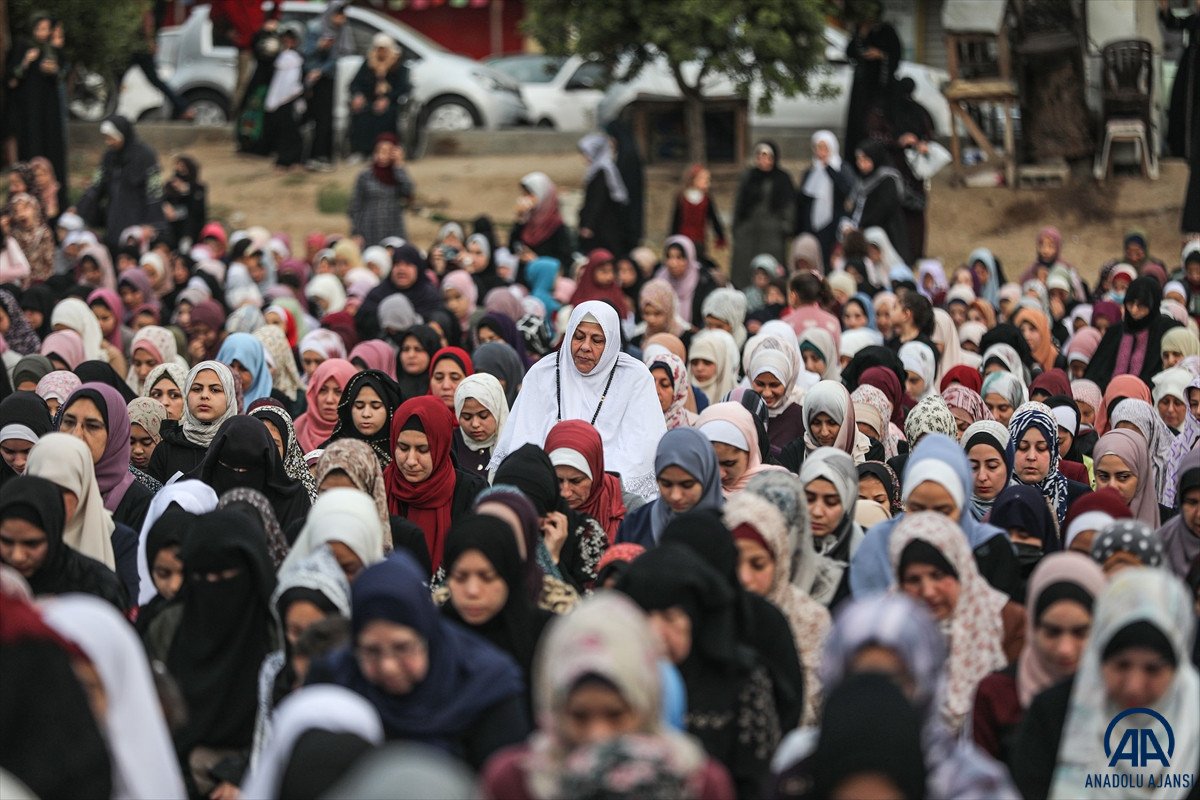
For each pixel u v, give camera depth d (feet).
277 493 59.67
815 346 87.71
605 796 27.96
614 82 179.52
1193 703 37.45
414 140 204.23
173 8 255.70
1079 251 171.83
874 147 158.81
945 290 137.80
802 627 44.57
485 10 279.28
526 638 42.32
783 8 170.81
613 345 69.82
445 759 35.88
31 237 130.31
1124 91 176.96
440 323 101.60
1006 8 176.96
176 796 35.81
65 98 186.50
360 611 36.42
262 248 142.61
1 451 65.62
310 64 196.65
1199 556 49.24
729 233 178.29
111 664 35.14
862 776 28.53
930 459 50.19
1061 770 37.83
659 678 30.12
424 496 61.98
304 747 32.01
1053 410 75.66
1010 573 50.16
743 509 44.62
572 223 177.58
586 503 61.21
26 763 31.94
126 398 79.36
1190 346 95.81
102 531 54.85
